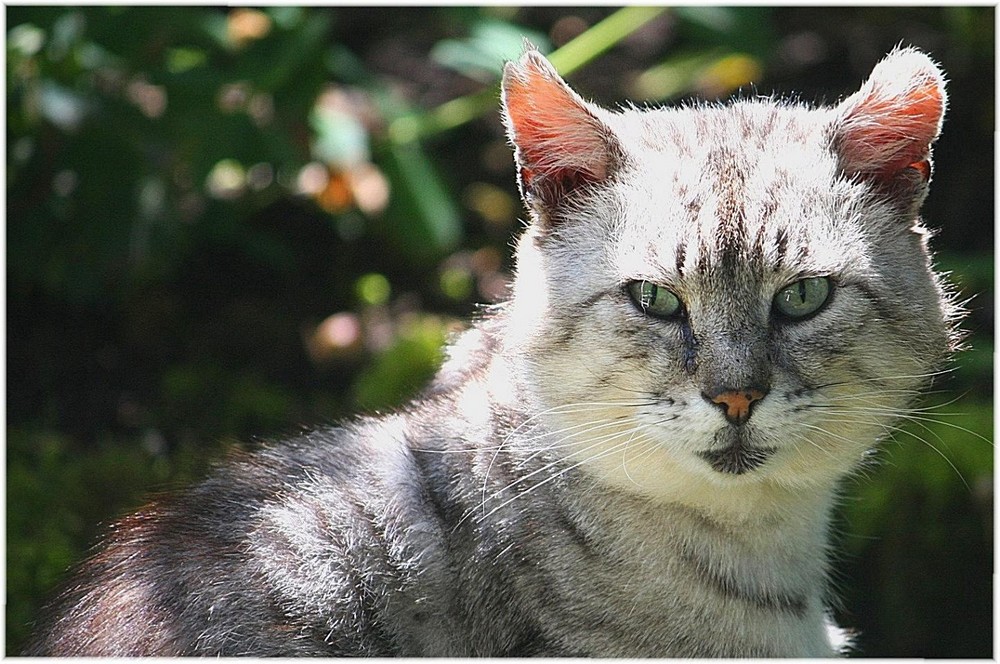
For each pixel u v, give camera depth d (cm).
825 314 554
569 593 576
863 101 582
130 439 958
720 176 565
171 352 1042
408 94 1214
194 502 604
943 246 1114
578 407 574
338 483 595
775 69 1222
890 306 567
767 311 550
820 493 603
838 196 570
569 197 602
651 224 562
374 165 1082
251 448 667
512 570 576
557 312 579
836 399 557
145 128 952
